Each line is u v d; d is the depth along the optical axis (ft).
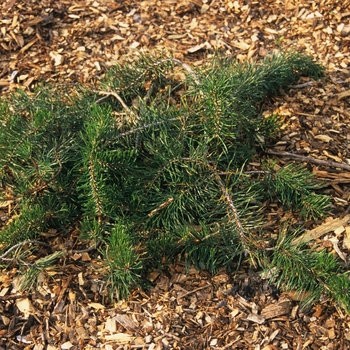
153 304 4.73
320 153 5.75
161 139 5.13
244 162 5.27
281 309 4.67
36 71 6.69
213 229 4.88
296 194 5.16
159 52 6.25
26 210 4.91
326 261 4.51
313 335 4.53
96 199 4.74
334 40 7.00
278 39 7.07
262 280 4.83
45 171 4.97
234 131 5.54
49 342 4.57
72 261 5.02
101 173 4.88
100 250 5.01
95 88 5.96
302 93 6.34
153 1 7.50
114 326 4.62
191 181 5.05
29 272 4.72
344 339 4.49
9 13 7.19
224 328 4.58
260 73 6.02
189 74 5.86
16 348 4.54
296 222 5.21
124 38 7.07
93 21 7.25
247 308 4.68
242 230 4.74
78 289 4.83
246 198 5.15
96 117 4.77
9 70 6.72
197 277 4.88
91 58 6.82
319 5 7.35
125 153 4.98
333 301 4.67
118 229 4.52
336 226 5.15
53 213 5.08
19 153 4.82
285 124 6.02
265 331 4.55
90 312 4.71
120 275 4.57
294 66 6.39
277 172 5.17
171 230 5.01
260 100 6.25
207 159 5.23
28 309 4.73
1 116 5.19
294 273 4.64
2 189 5.28
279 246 4.68
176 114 5.33
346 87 6.43
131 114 5.41
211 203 5.05
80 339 4.57
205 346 4.48
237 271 4.90
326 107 6.19
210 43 7.01
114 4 7.46
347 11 7.27
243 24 7.25
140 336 4.55
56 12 7.33
